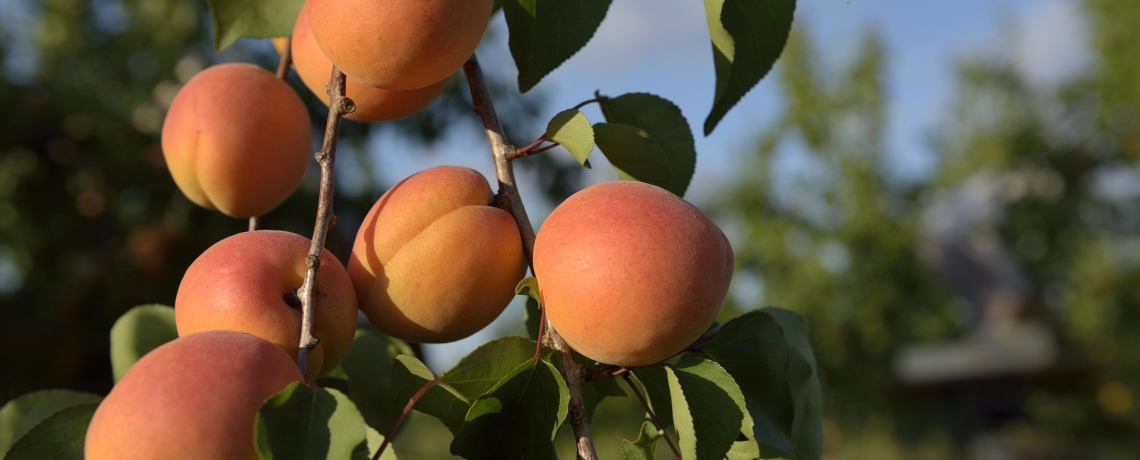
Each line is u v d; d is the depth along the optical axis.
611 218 0.49
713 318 0.50
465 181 0.53
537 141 0.53
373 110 0.56
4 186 2.29
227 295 0.50
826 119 4.77
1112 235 5.61
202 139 0.56
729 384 0.50
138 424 0.46
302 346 0.49
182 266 2.01
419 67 0.51
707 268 0.49
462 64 0.52
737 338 0.54
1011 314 5.12
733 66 0.56
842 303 4.52
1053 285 5.47
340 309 0.51
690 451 0.49
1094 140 5.90
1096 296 5.12
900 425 4.71
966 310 5.20
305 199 1.92
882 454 4.66
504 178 0.53
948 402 4.92
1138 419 4.65
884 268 4.54
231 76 0.57
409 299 0.52
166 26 2.31
